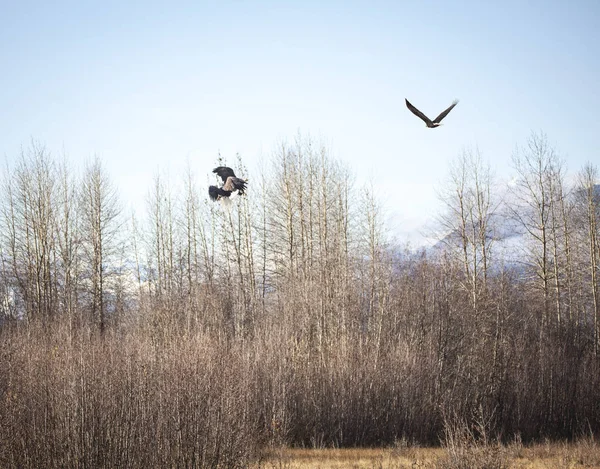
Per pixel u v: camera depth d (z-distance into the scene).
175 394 23.53
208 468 22.64
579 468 29.73
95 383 23.66
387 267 50.81
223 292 51.75
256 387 32.84
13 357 27.00
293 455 31.16
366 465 28.89
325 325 43.03
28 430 23.22
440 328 44.84
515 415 40.47
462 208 52.03
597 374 44.22
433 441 37.00
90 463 21.92
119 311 51.72
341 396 36.19
